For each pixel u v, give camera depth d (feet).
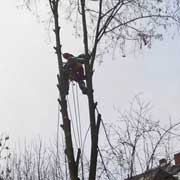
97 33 33.27
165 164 36.88
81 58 33.88
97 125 30.78
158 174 36.40
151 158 36.32
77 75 33.94
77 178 29.81
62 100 31.58
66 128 30.78
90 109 31.01
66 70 33.65
